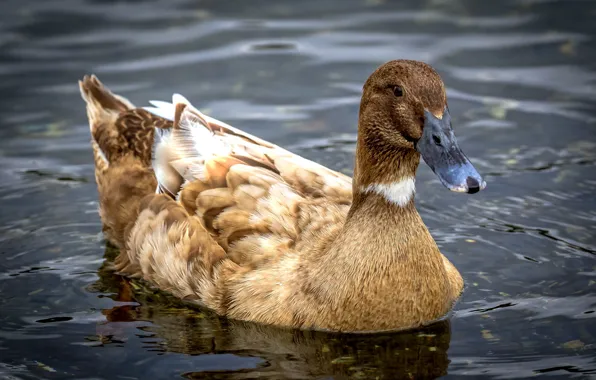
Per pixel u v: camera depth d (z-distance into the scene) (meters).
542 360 10.48
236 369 10.45
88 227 13.88
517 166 14.97
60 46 18.31
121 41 18.48
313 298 10.98
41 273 12.76
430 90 10.27
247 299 11.41
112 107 14.45
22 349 10.98
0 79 17.34
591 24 18.70
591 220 13.57
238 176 11.94
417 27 18.86
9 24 19.03
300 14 19.50
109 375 10.40
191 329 11.37
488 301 11.74
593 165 14.89
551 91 16.83
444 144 10.12
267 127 16.02
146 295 12.31
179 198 12.27
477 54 17.88
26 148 15.66
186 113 12.72
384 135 10.55
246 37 18.61
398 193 10.76
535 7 19.45
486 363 10.45
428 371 10.35
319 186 11.96
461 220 13.79
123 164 13.38
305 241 11.40
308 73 17.48
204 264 11.83
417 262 10.80
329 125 16.12
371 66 17.55
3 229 13.73
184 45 18.36
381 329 10.97
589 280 12.16
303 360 10.61
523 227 13.51
